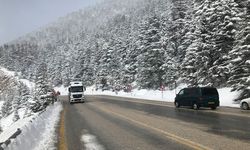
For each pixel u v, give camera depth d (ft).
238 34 106.63
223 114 73.51
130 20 492.95
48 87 165.07
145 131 50.31
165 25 226.17
